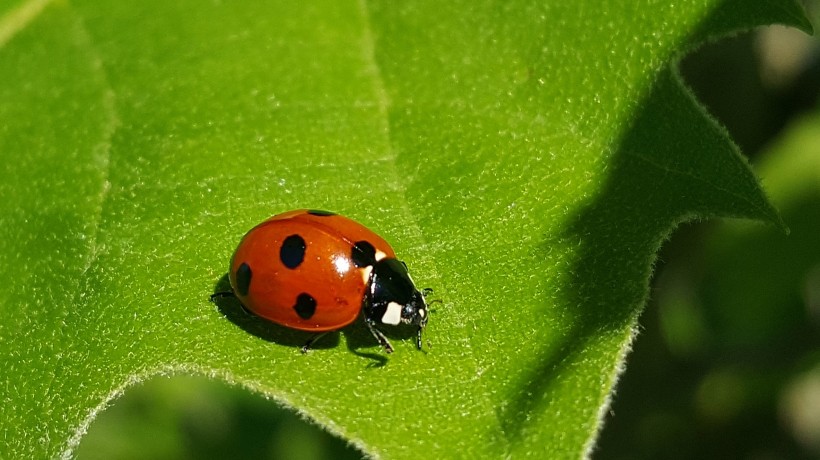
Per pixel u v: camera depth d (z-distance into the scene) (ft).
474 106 0.26
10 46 0.28
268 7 0.28
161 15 0.28
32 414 0.24
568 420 0.23
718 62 0.29
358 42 0.27
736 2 0.25
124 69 0.27
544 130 0.25
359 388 0.24
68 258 0.25
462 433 0.23
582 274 0.24
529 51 0.26
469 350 0.24
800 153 0.36
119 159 0.26
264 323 0.25
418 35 0.27
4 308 0.25
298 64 0.27
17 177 0.26
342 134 0.26
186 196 0.26
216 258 0.25
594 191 0.25
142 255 0.25
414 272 0.25
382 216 0.25
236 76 0.27
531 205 0.25
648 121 0.25
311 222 0.25
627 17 0.25
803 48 0.30
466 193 0.25
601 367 0.23
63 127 0.27
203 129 0.26
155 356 0.24
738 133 0.30
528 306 0.24
